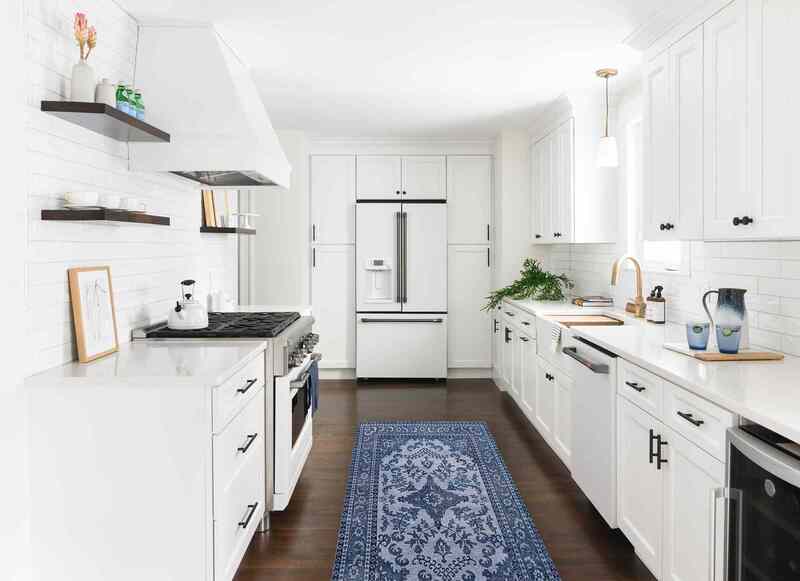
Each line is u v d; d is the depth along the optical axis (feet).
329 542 9.08
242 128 9.14
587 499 10.63
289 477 9.71
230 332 9.32
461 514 10.02
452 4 9.07
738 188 7.49
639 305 12.62
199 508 6.49
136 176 9.22
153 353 8.02
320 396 18.11
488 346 20.27
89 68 7.07
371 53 11.25
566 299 17.19
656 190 9.92
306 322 11.48
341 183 19.92
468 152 19.97
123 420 6.44
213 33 9.60
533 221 18.06
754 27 7.12
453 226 20.06
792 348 8.14
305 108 15.67
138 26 9.46
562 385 11.91
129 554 6.50
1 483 6.20
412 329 19.80
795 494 4.66
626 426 8.58
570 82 13.30
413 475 11.77
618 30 10.13
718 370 7.18
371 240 19.70
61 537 6.50
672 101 9.29
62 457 6.45
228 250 14.05
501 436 14.25
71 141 7.35
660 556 7.43
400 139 19.70
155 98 9.21
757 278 8.98
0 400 6.18
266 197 18.85
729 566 5.65
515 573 8.15
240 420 7.73
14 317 6.30
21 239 6.35
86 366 7.09
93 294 7.67
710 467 6.21
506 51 11.20
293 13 9.27
